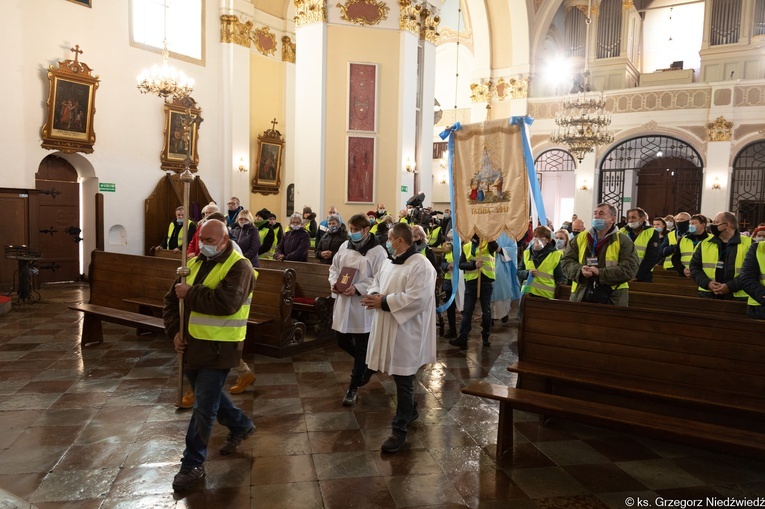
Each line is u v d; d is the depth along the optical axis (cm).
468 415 421
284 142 1477
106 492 295
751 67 1878
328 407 429
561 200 2130
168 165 1208
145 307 655
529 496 300
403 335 349
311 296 670
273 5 1433
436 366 558
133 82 1132
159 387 464
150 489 299
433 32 1252
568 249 468
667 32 2186
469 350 627
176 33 1229
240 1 1319
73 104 1008
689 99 1734
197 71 1263
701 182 1769
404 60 1155
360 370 435
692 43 2145
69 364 527
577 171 1898
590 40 2075
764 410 310
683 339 357
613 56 2044
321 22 1112
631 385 358
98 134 1073
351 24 1138
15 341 614
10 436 363
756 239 496
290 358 564
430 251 598
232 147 1325
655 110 1781
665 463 345
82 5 1031
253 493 297
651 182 1942
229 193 1332
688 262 671
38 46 966
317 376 507
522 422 409
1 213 932
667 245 850
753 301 416
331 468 328
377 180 1173
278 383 484
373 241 449
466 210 597
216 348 302
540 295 598
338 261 455
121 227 1130
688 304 499
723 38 1922
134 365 526
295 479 313
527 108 1961
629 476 326
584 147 1641
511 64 1983
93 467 322
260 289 575
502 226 577
